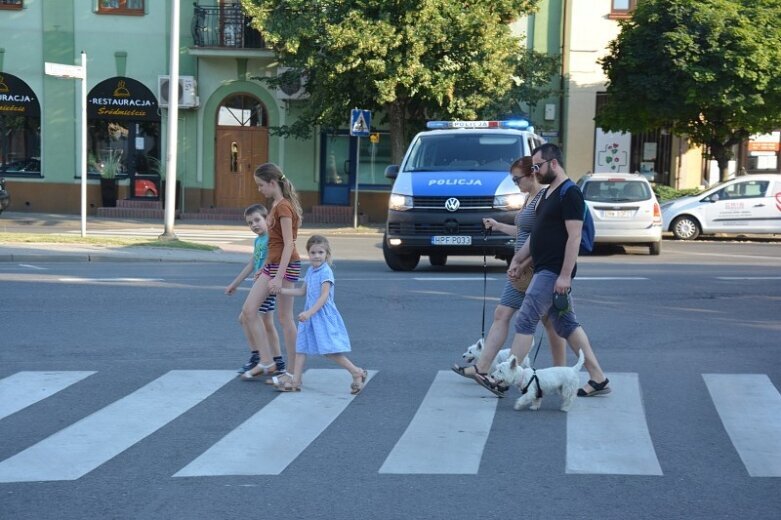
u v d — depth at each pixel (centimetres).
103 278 1572
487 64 2645
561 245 782
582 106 3156
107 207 3111
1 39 3142
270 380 889
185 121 3167
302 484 607
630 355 997
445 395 839
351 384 864
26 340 1063
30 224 2761
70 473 630
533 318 794
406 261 1725
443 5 2594
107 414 777
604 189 2106
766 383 876
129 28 3150
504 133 1756
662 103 2725
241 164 3192
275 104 3158
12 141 3189
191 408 796
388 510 559
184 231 2623
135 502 575
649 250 2162
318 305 827
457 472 629
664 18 2708
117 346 1034
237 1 3123
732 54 2594
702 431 727
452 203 1614
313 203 3178
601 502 573
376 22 2558
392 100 2592
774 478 618
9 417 770
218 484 607
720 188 2570
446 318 1201
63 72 2094
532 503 571
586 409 789
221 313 1234
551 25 3148
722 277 1619
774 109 2686
